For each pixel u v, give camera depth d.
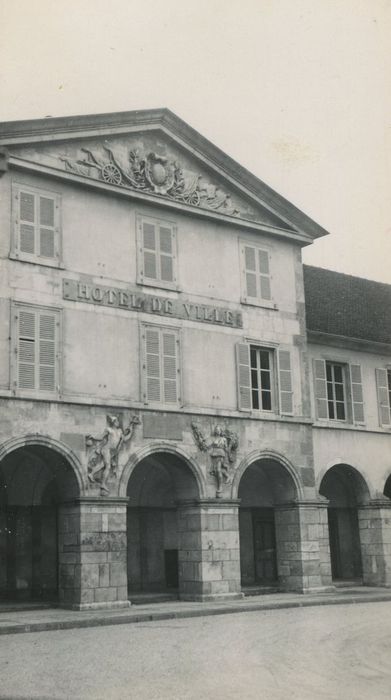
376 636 16.53
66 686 11.69
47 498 27.66
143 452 25.16
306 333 30.70
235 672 12.41
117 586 23.84
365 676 11.98
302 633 17.17
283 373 29.34
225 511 26.64
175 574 30.16
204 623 20.06
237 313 28.47
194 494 26.41
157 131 27.31
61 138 25.02
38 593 26.98
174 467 26.70
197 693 10.90
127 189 26.28
